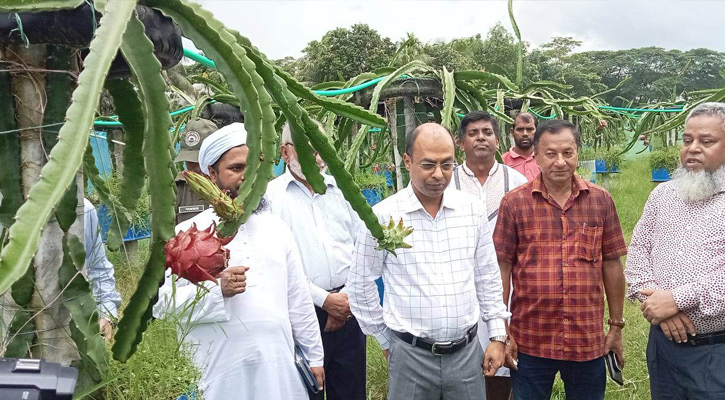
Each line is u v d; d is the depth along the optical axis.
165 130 0.97
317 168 1.34
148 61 0.96
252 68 1.12
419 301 2.10
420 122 4.12
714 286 2.08
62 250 1.10
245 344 1.76
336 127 4.61
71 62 1.09
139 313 1.04
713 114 2.16
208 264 1.03
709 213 2.17
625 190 11.55
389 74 3.90
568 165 2.30
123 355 1.07
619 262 2.48
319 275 2.51
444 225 2.14
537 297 2.37
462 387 2.14
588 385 2.43
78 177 1.13
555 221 2.38
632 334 3.98
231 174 1.84
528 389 2.46
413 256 2.12
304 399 1.91
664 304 2.16
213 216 1.90
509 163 4.07
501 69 5.62
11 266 0.73
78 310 1.07
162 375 1.13
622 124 9.99
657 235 2.34
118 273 2.39
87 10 0.95
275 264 1.87
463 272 2.14
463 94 4.20
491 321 2.25
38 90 1.05
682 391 2.26
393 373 2.17
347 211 2.67
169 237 1.01
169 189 0.99
